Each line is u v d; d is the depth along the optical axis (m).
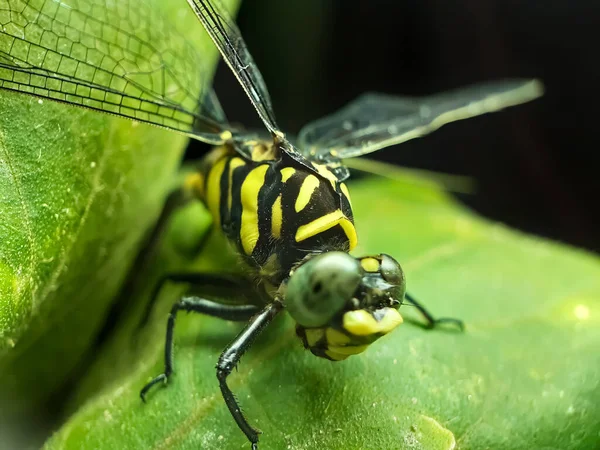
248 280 0.08
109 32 0.08
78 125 0.07
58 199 0.07
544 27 0.12
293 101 0.13
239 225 0.08
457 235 0.09
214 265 0.09
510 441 0.07
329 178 0.08
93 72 0.08
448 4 0.12
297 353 0.07
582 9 0.12
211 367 0.08
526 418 0.07
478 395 0.07
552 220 0.13
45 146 0.07
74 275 0.08
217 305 0.08
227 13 0.09
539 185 0.13
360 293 0.07
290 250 0.07
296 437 0.07
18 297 0.07
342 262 0.07
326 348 0.07
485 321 0.08
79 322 0.08
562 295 0.08
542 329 0.08
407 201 0.10
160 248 0.09
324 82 0.13
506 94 0.10
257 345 0.08
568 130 0.13
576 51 0.12
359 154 0.09
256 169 0.08
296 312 0.07
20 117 0.07
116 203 0.08
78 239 0.08
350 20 0.12
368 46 0.13
